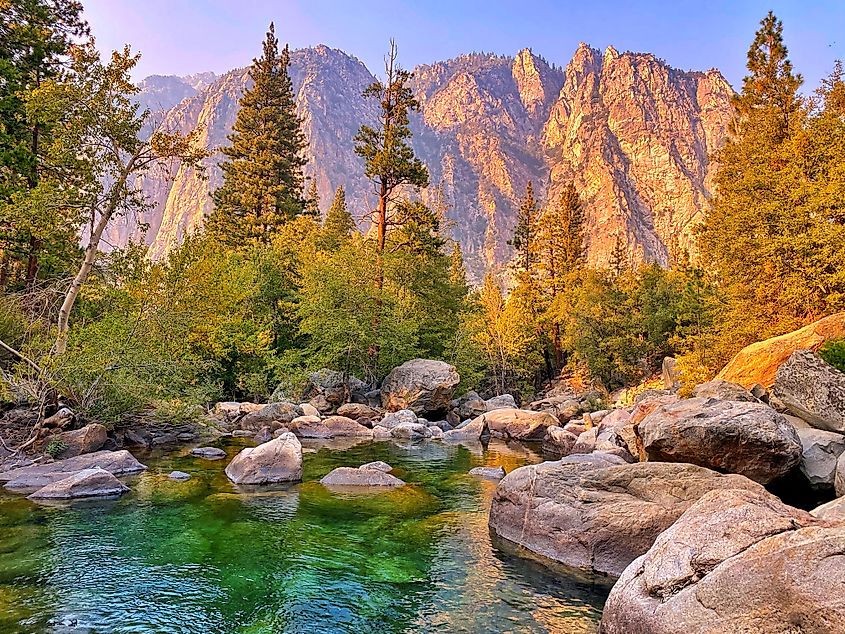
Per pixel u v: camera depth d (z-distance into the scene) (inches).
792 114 1306.6
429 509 491.2
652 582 240.7
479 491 562.9
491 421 1066.1
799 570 193.9
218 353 1175.6
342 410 1125.1
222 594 309.7
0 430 640.4
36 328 735.7
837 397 495.5
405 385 1220.5
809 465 440.1
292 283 1510.8
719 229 1397.6
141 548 371.2
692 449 442.0
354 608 299.4
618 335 2097.7
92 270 797.9
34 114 757.9
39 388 644.7
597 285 2226.9
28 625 267.0
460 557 378.6
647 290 2138.3
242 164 2068.2
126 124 732.0
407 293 1545.3
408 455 781.9
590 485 408.8
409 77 1549.0
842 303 917.2
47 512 438.9
